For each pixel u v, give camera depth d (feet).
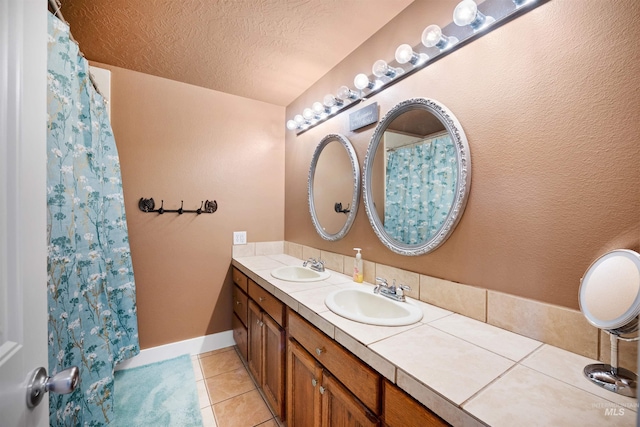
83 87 4.00
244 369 6.37
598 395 1.97
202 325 7.18
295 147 7.77
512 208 3.01
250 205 7.82
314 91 6.81
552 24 2.69
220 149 7.34
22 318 1.55
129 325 5.83
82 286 3.76
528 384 2.09
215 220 7.30
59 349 3.13
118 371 6.16
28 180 1.65
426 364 2.35
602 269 2.29
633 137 2.22
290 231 8.04
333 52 5.54
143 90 6.38
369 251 5.08
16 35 1.58
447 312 3.58
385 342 2.75
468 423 1.78
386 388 2.45
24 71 1.64
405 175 4.31
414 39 4.19
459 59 3.56
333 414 3.18
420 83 4.10
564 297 2.62
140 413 4.89
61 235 3.18
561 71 2.63
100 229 4.46
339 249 5.91
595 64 2.41
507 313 3.02
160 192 6.59
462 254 3.52
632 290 2.06
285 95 7.56
